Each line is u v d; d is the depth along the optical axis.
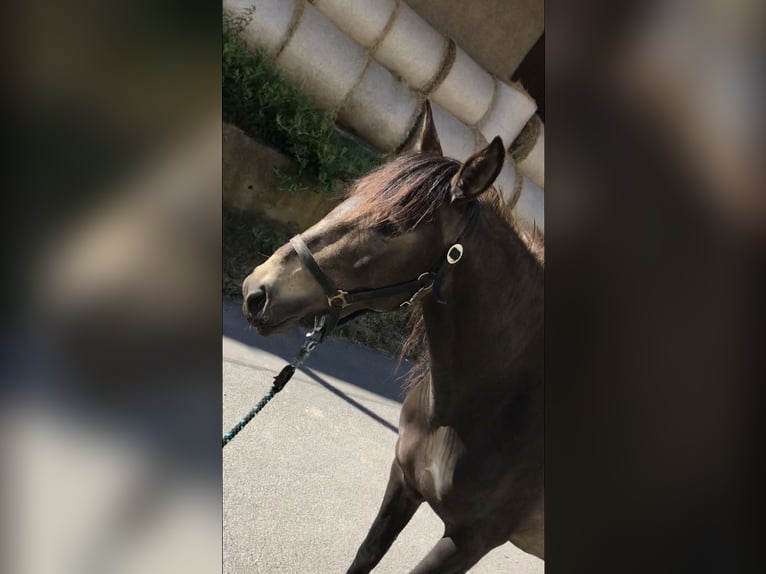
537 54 5.64
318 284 1.30
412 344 1.72
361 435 3.24
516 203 5.13
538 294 1.48
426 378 1.60
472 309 1.42
